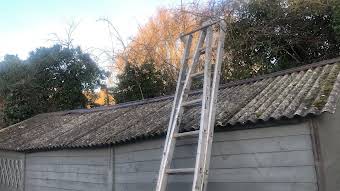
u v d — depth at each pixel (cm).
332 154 574
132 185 812
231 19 1373
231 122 623
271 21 1313
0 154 1344
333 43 1252
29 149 1089
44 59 1905
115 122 957
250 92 778
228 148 652
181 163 709
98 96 2055
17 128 1398
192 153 693
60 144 959
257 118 599
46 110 1886
